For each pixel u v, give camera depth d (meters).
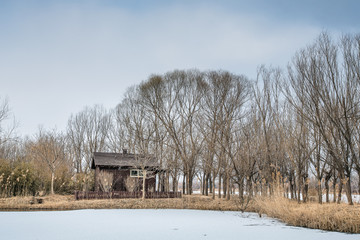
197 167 37.38
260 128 28.55
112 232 13.53
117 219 18.19
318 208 16.45
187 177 35.47
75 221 17.05
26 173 28.58
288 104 26.67
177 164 35.66
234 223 16.88
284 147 26.09
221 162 31.31
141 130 37.56
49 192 32.22
